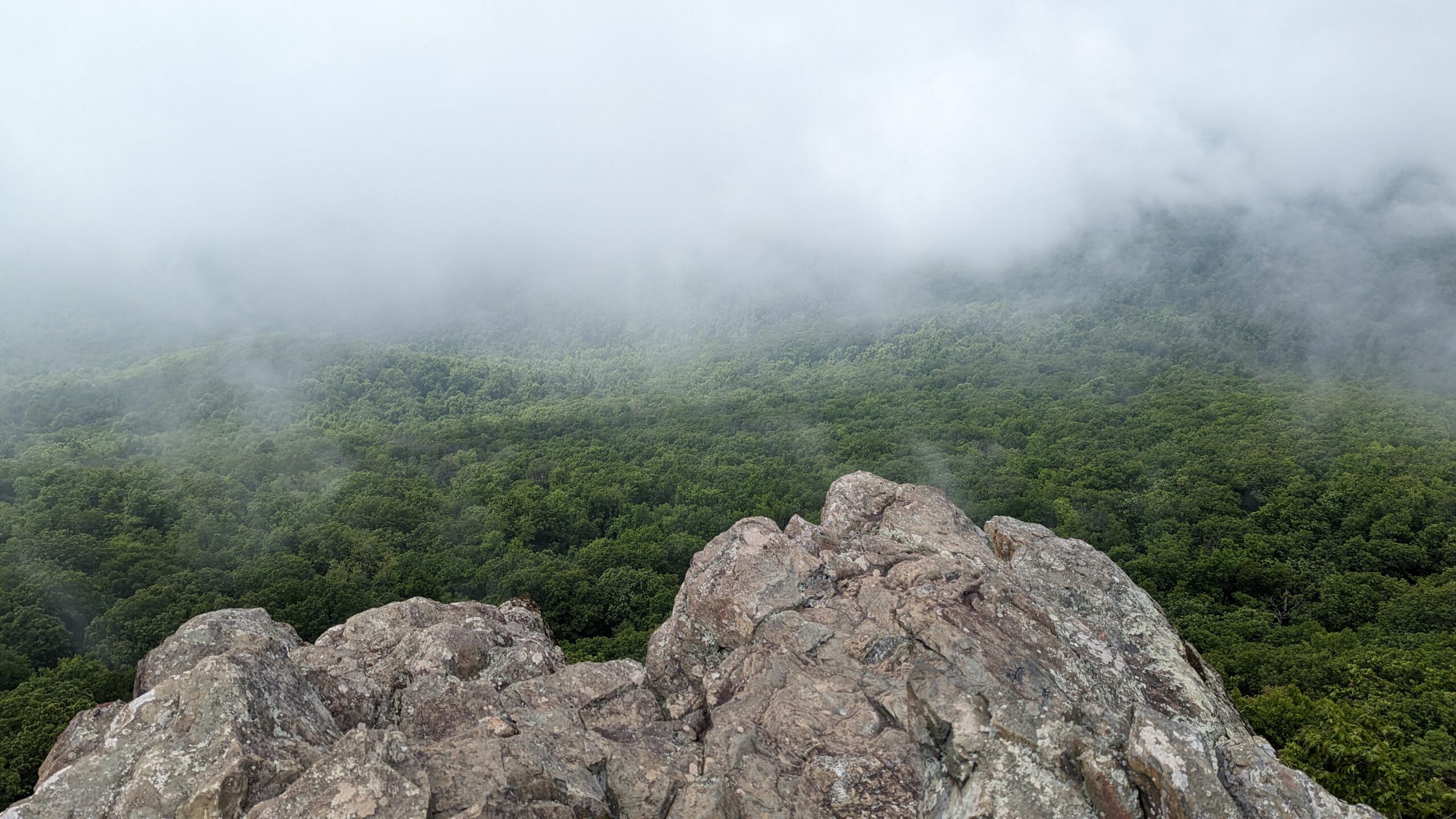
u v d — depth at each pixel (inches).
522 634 613.3
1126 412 5438.0
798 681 474.6
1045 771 330.6
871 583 552.4
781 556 582.6
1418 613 2119.8
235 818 321.7
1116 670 468.8
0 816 327.6
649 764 409.4
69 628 2052.2
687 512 3518.7
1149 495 3457.2
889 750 413.7
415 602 655.1
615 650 1806.1
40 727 1232.8
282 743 371.9
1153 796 315.0
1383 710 1411.2
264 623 567.5
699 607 559.8
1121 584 576.4
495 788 339.0
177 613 2028.8
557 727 455.8
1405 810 714.2
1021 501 3469.5
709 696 497.7
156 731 361.4
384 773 317.7
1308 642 2015.3
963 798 334.0
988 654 442.6
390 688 514.6
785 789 395.9
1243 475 3560.5
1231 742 345.1
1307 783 316.8
